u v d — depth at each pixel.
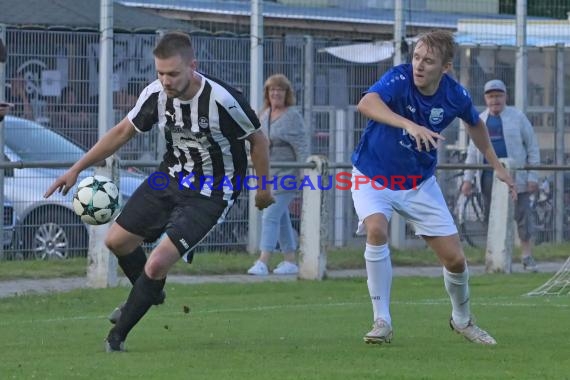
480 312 21.36
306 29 43.44
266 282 27.94
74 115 32.66
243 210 34.25
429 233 16.72
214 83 15.72
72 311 22.38
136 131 16.27
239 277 29.56
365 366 14.61
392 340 17.23
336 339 17.55
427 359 15.28
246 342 17.16
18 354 15.80
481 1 46.97
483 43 39.03
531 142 32.84
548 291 26.08
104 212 17.03
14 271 29.12
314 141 35.84
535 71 38.69
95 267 26.59
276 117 30.16
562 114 39.00
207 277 29.42
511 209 31.20
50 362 14.89
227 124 15.80
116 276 26.75
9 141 31.80
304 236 28.94
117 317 16.30
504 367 14.64
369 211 16.62
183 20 40.44
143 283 15.82
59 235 31.97
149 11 39.94
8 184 31.25
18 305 23.16
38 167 25.73
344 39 38.84
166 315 21.20
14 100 31.91
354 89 36.31
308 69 35.62
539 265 34.12
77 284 27.53
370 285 16.78
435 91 16.44
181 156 16.14
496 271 31.30
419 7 45.47
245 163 16.41
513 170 30.81
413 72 16.20
